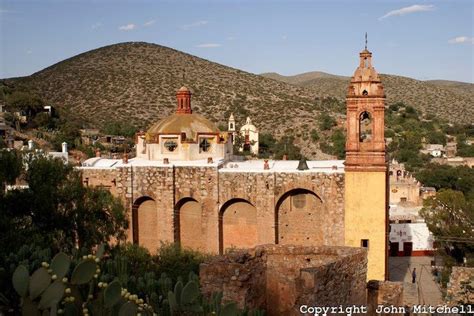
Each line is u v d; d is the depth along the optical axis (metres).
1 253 25.78
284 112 182.38
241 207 47.97
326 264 22.17
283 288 26.09
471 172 118.81
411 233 72.00
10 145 87.12
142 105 173.25
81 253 21.48
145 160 52.53
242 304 23.23
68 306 12.55
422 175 121.81
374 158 42.78
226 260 24.09
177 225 48.94
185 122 53.25
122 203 47.56
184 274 36.22
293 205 46.94
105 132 135.62
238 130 151.62
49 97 181.50
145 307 14.71
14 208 41.25
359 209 43.03
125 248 42.31
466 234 58.78
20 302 13.22
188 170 48.19
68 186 43.75
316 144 151.38
